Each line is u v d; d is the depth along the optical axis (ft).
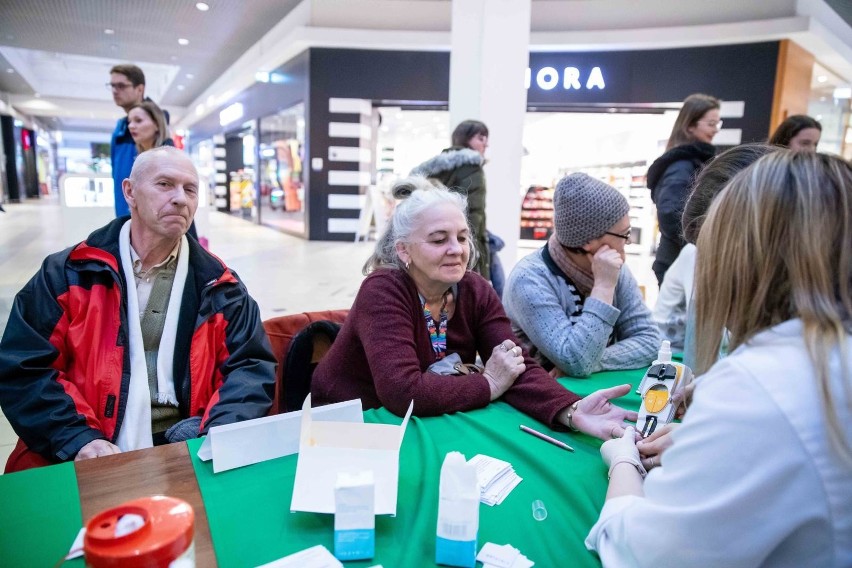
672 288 5.95
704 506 1.82
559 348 4.99
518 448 3.46
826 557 1.75
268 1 29.27
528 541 2.53
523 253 30.42
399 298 4.33
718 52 26.73
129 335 4.42
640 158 31.45
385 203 29.89
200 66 45.32
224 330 4.74
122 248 4.46
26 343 4.11
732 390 1.86
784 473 1.72
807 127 8.35
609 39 26.81
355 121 32.12
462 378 4.16
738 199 2.09
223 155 59.57
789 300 1.99
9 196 66.18
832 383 1.73
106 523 1.75
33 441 4.00
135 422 4.32
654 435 3.12
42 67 56.70
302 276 21.57
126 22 32.68
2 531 2.47
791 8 25.12
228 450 3.08
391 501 2.64
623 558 2.18
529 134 40.88
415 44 29.30
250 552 2.39
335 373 4.57
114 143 9.82
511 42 14.53
